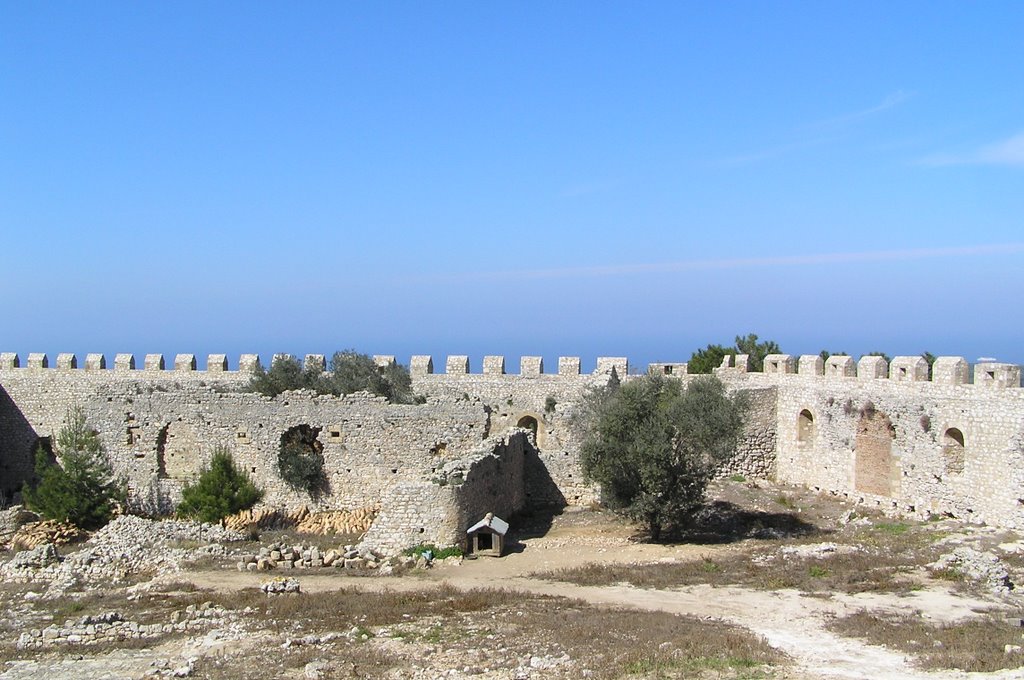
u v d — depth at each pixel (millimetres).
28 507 53906
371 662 26812
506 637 29031
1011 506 44031
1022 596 33438
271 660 27406
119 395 57562
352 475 55375
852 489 54281
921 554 39688
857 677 24234
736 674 24484
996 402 45062
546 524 51812
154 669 27047
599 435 47812
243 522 51531
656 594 35188
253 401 56188
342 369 66062
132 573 41906
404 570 40938
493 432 56469
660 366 67250
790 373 61406
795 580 36469
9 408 74062
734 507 53156
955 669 24719
